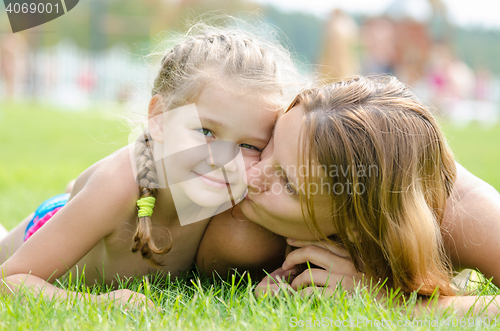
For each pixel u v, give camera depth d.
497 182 4.53
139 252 2.03
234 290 1.73
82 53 20.22
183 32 2.59
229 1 23.22
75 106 17.41
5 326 1.43
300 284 1.84
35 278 1.77
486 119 18.77
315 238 1.83
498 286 1.86
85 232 1.84
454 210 1.88
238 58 1.87
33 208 3.48
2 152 6.81
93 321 1.46
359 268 1.79
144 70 2.19
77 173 5.09
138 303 1.64
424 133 1.74
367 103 1.72
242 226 2.00
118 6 31.50
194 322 1.48
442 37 21.38
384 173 1.65
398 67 20.56
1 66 18.39
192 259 2.18
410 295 1.73
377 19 20.86
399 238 1.66
